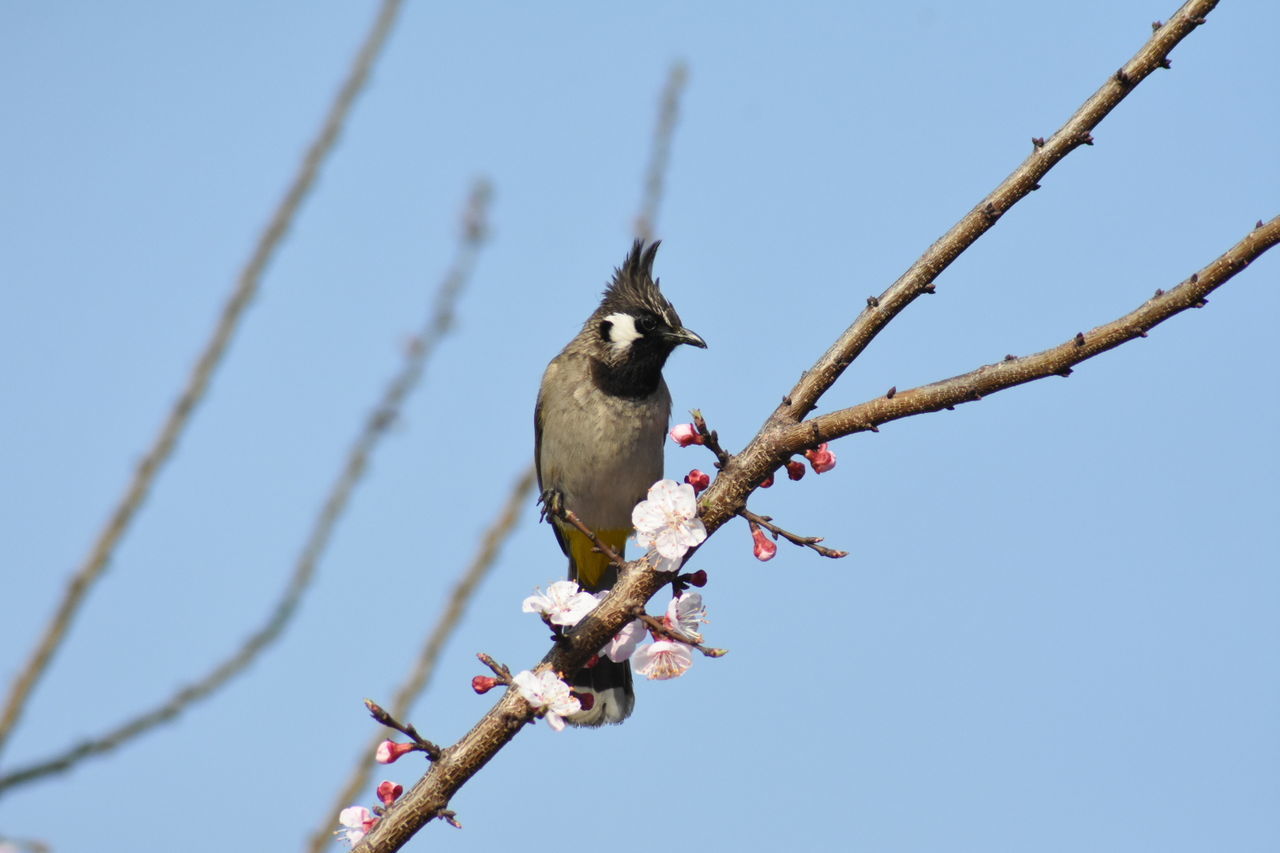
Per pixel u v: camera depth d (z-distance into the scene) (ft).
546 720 21.31
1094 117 22.07
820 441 22.34
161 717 28.81
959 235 22.77
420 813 21.29
